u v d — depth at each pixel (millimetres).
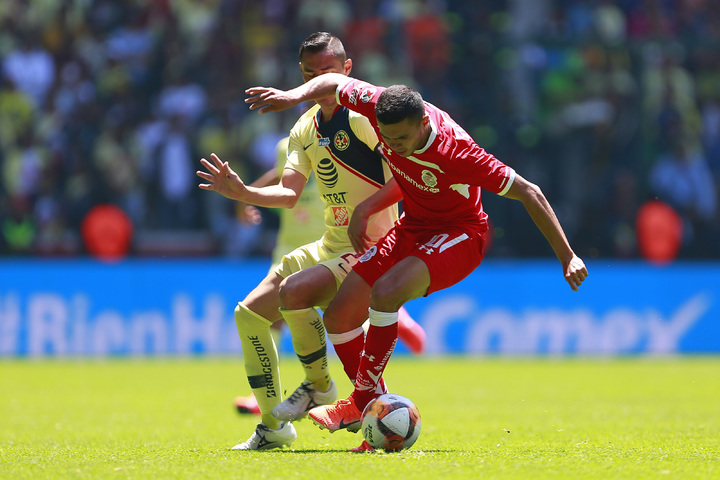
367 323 18531
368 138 16250
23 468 13023
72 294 41188
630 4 54344
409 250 15719
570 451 15211
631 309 45969
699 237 49875
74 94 46625
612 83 49531
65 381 32438
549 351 45000
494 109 48656
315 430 19984
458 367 39656
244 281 43031
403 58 48938
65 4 48688
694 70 50906
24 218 43781
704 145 50844
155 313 41938
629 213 48438
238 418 22766
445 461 13352
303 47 16672
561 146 48625
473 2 52438
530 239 46062
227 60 47906
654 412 23875
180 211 45188
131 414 23406
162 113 46500
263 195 16094
